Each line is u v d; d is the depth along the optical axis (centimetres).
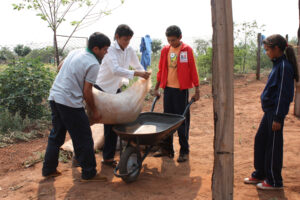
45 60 833
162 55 439
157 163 428
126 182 354
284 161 416
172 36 401
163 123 413
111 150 410
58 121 353
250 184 352
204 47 1337
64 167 413
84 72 325
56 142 366
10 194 336
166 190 342
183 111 435
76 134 342
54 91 334
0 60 721
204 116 694
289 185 344
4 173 391
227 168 225
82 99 340
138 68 436
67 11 699
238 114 698
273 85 301
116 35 383
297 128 571
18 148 483
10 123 565
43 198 326
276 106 297
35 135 553
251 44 1392
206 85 1093
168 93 438
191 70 420
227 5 202
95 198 325
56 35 717
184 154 440
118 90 429
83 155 349
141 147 421
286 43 296
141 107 387
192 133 573
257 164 345
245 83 1127
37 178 376
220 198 230
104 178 367
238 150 471
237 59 1369
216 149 226
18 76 615
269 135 318
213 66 214
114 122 373
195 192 335
